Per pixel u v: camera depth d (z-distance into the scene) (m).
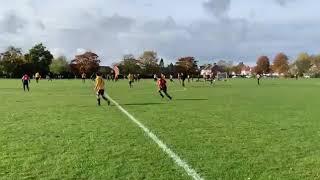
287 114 31.34
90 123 25.30
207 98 50.75
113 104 41.00
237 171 13.30
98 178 12.56
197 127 23.47
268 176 12.69
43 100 47.06
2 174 13.01
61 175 12.88
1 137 20.00
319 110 34.88
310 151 16.52
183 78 93.12
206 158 15.19
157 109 35.09
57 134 20.89
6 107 37.59
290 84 116.38
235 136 20.20
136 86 95.00
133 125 24.30
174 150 16.64
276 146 17.58
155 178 12.53
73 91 69.12
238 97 53.16
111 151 16.52
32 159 15.06
